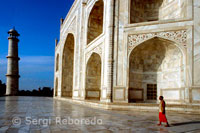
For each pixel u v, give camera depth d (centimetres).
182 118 1294
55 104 2598
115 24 2002
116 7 2028
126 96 1855
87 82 2602
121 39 1962
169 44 1830
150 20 2209
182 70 1733
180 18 1748
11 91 6638
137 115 1420
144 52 2023
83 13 2942
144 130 880
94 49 2414
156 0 2225
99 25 2825
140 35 1902
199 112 1514
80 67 2834
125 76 1889
